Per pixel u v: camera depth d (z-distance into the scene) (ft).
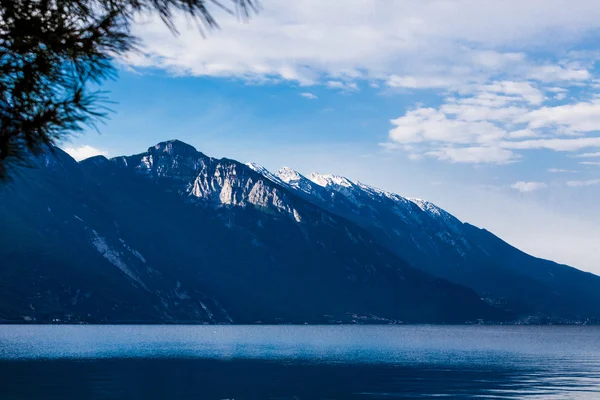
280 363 440.04
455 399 248.93
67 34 28.30
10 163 28.78
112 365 402.52
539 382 311.88
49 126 28.50
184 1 25.30
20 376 322.14
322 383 307.37
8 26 28.35
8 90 28.66
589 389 280.31
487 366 421.59
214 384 299.38
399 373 363.97
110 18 28.60
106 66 29.17
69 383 292.20
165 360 454.40
